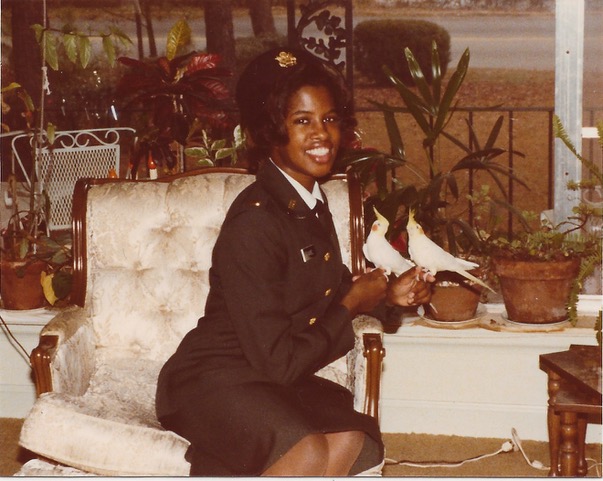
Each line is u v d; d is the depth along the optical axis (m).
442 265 2.32
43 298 3.65
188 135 3.79
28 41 7.41
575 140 3.41
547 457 3.28
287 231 2.14
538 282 3.24
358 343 2.54
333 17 4.83
